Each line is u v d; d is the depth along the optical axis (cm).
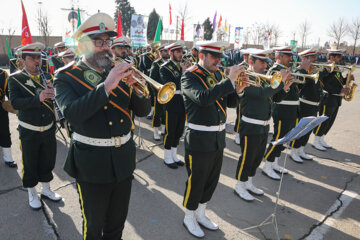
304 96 467
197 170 274
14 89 300
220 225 305
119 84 194
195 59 548
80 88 180
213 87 240
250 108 333
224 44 263
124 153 197
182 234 287
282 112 404
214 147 271
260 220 316
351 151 546
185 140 283
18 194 354
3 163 444
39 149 317
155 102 544
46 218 306
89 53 178
